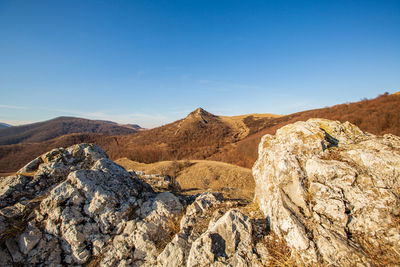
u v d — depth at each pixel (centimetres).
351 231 419
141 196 735
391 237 389
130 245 564
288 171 551
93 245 558
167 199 709
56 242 548
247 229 476
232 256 434
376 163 490
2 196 641
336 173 501
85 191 627
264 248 442
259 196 646
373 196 446
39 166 812
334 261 371
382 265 354
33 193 707
